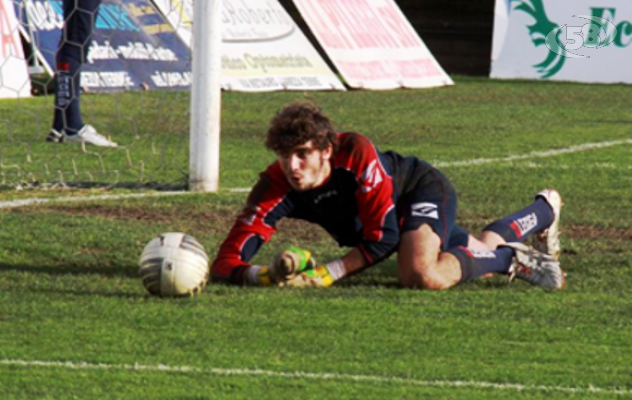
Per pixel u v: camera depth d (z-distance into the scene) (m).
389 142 43.66
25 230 23.94
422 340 16.11
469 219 27.33
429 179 19.77
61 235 23.55
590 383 14.16
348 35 67.75
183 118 41.12
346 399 13.30
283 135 18.25
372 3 71.94
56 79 39.19
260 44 62.62
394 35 71.69
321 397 13.35
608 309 18.30
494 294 19.19
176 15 55.75
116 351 15.23
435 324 17.05
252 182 33.00
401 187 19.62
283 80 62.41
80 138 39.38
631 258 22.83
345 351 15.44
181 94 53.16
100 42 54.75
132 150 39.06
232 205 28.52
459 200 30.12
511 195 31.16
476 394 13.60
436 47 89.00
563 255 23.16
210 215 27.09
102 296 18.56
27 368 14.38
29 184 31.34
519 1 79.44
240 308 17.78
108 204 28.06
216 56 30.36
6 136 41.59
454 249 19.61
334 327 16.75
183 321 16.92
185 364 14.65
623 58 77.12
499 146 43.09
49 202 28.20
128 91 54.56
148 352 15.20
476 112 55.84
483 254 19.64
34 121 46.12
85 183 31.78
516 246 19.88
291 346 15.63
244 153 39.47
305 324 16.88
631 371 14.73
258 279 19.25
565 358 15.33
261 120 49.53
